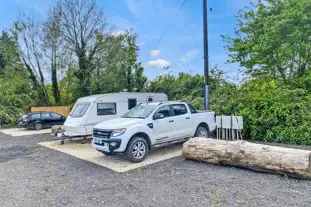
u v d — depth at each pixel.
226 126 9.23
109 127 6.55
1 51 27.42
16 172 6.11
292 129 8.30
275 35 9.17
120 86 21.30
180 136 7.77
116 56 21.69
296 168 4.75
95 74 21.56
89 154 8.04
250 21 11.28
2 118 19.75
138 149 6.68
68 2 21.77
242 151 5.53
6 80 23.95
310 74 9.28
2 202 4.18
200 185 4.66
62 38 22.28
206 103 9.98
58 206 3.93
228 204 3.74
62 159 7.46
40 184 5.09
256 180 4.85
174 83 18.66
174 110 7.81
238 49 11.39
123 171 5.84
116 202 3.99
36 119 16.19
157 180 5.07
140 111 7.59
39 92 24.31
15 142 11.34
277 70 10.96
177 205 3.78
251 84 11.13
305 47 8.91
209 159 6.11
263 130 9.06
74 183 5.08
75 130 9.74
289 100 8.75
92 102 10.20
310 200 3.82
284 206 3.62
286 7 9.48
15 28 23.09
